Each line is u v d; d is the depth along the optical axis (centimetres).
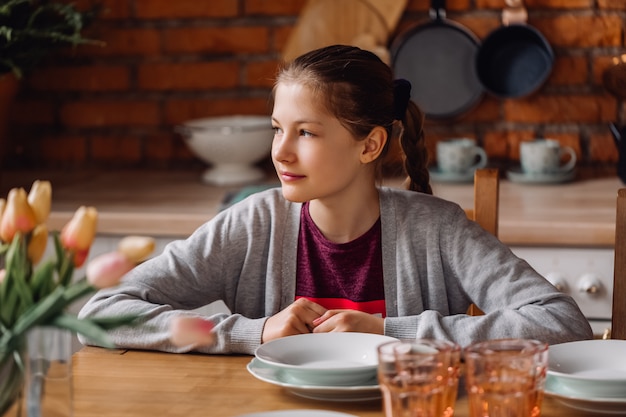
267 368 137
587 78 300
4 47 260
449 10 303
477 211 183
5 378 105
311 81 161
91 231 108
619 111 299
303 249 179
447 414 112
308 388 127
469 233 175
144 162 323
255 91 315
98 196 280
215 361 148
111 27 316
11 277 106
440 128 307
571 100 301
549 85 301
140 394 133
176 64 316
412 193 183
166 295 173
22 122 324
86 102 321
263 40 311
